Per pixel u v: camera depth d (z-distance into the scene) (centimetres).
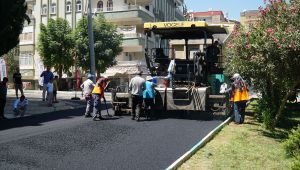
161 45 1759
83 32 4206
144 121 1549
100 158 952
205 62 1684
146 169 856
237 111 1583
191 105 1584
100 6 5069
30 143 1104
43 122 1536
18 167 860
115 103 1706
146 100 1582
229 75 1833
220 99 1600
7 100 2430
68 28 4475
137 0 5350
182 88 1597
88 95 1700
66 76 4962
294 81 1394
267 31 1321
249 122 1634
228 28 1870
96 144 1109
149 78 1599
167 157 963
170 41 1752
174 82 1670
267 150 1112
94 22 4222
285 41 1272
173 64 1652
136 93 1560
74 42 4309
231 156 1003
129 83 1625
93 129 1350
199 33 1722
